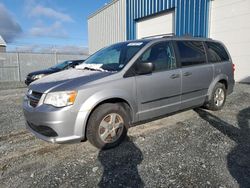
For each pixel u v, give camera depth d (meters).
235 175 2.87
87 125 3.51
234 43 10.02
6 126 5.12
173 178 2.84
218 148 3.62
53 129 3.27
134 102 3.91
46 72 12.73
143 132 4.36
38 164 3.30
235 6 9.80
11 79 20.75
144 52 4.12
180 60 4.66
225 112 5.55
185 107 4.86
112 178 2.88
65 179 2.90
